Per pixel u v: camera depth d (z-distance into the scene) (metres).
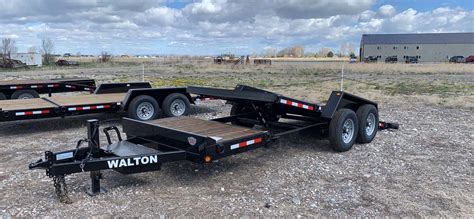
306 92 15.80
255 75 28.47
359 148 6.59
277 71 34.81
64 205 4.16
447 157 6.08
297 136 7.32
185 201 4.30
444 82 21.58
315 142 6.96
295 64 49.00
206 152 4.46
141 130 5.32
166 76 25.86
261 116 6.69
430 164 5.71
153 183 4.84
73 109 8.05
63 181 4.23
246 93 5.79
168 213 3.99
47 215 3.92
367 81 22.23
